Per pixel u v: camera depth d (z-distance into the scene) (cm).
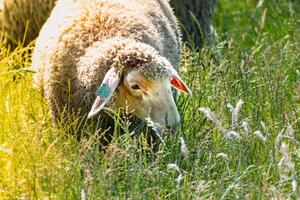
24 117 1675
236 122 1539
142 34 1655
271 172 1554
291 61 2089
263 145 1641
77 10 1691
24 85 1780
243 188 1480
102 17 1662
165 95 1551
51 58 1662
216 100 1795
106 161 1508
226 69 1923
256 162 1563
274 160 1558
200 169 1525
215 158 1585
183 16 2203
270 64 2031
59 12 1730
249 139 1541
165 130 1560
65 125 1636
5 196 1473
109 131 1633
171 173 1533
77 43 1639
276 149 1502
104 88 1523
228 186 1475
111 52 1579
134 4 1731
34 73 1767
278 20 2491
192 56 2066
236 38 2411
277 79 1892
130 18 1667
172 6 2188
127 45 1574
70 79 1636
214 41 2147
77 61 1623
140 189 1457
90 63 1595
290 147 1670
